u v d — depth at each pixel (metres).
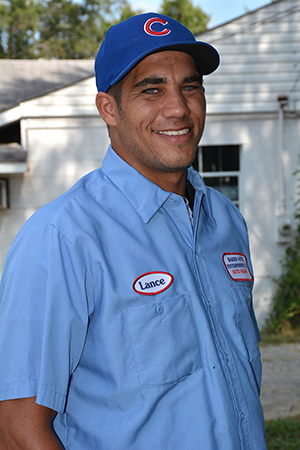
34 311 1.29
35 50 24.12
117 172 1.55
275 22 7.91
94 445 1.33
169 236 1.51
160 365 1.35
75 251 1.34
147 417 1.32
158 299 1.40
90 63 11.21
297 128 7.98
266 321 7.85
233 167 7.99
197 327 1.44
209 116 7.85
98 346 1.35
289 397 5.00
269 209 7.96
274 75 7.93
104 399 1.34
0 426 1.28
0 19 22.81
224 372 1.47
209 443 1.36
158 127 1.54
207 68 1.69
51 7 24.44
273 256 7.95
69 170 7.68
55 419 1.36
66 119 7.65
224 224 1.80
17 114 7.53
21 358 1.27
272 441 3.85
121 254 1.40
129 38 1.51
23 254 1.33
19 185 7.58
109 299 1.34
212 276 1.60
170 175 1.63
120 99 1.57
